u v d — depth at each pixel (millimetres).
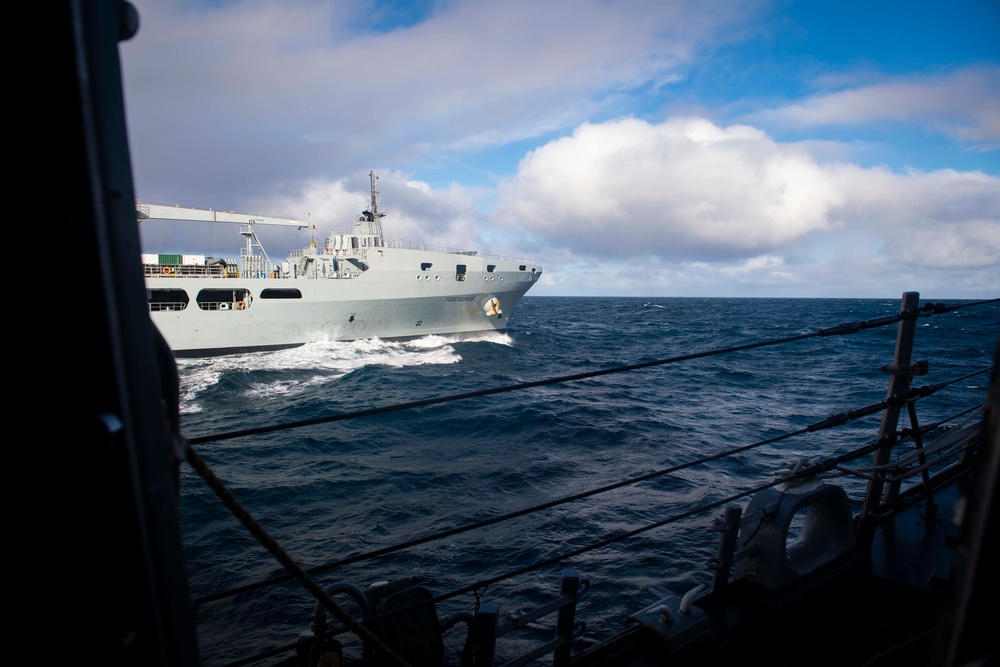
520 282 42188
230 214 37406
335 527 11188
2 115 781
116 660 918
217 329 33812
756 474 13078
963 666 747
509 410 22047
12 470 844
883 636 3014
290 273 41062
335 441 18078
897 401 3572
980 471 750
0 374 828
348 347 36969
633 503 11273
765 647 2938
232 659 6867
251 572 9188
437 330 40500
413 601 2465
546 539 9719
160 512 1021
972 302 3652
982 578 731
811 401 23875
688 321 80375
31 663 887
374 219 41500
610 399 24516
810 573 3443
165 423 1060
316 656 2295
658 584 8008
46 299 824
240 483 13977
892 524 4203
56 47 775
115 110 926
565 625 2625
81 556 890
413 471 14719
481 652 2396
